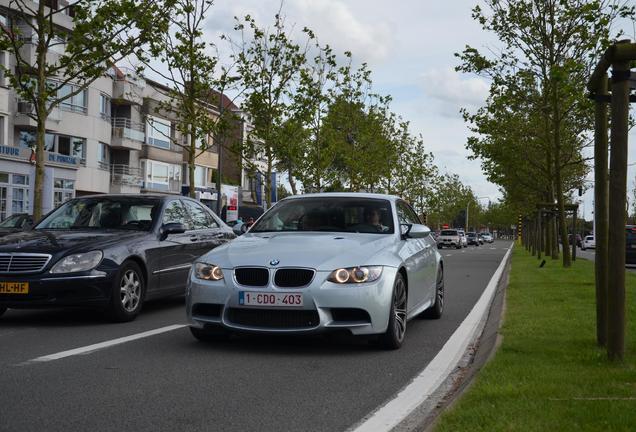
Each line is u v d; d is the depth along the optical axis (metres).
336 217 7.75
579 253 49.12
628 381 4.91
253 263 6.37
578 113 22.08
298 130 27.73
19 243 8.30
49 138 41.09
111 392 4.94
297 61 26.22
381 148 39.00
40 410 4.44
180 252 9.78
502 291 12.86
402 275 7.16
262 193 52.75
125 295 8.55
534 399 4.36
